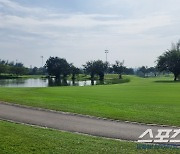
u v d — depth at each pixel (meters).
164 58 105.31
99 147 10.83
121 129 14.69
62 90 40.50
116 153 10.12
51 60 143.75
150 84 63.81
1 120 16.58
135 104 23.58
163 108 21.16
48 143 11.13
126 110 20.16
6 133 12.52
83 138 12.28
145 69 194.50
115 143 11.56
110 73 164.75
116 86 54.19
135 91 39.50
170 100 27.14
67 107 21.52
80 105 22.64
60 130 14.27
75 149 10.48
